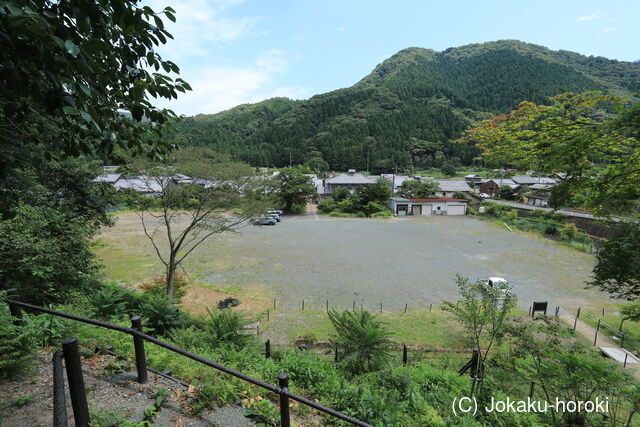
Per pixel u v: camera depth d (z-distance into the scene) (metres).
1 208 2.48
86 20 1.46
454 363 8.49
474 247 24.17
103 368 3.08
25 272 6.20
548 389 6.23
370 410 3.80
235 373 2.25
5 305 3.22
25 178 4.72
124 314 7.29
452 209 43.44
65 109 1.37
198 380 3.20
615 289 5.62
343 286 15.69
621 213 5.36
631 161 4.90
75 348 1.83
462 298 14.26
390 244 24.86
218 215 12.91
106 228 27.98
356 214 40.09
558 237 26.91
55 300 7.03
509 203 45.88
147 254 20.31
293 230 30.17
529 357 7.84
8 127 2.05
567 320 12.36
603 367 5.52
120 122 2.20
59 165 6.58
